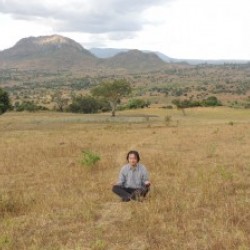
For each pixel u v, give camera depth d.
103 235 8.47
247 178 14.00
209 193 11.50
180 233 8.29
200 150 22.84
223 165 17.12
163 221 9.16
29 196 12.22
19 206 11.05
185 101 133.00
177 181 13.86
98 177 15.45
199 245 7.64
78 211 10.23
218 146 24.36
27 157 21.61
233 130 37.28
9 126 68.38
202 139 29.19
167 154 21.56
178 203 10.48
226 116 101.94
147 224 8.94
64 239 8.30
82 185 13.98
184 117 96.38
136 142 28.75
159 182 14.00
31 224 9.34
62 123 72.44
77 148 25.12
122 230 8.72
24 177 16.11
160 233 8.39
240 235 7.89
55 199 11.67
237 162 17.94
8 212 10.52
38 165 18.98
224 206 10.12
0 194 12.45
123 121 78.06
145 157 20.27
